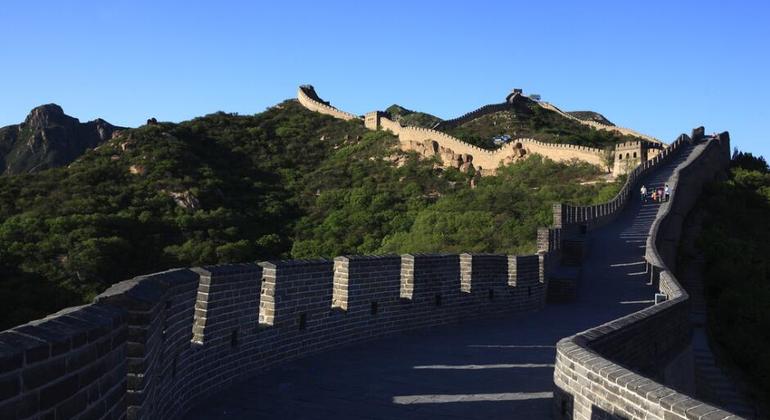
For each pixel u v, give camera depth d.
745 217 46.47
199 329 9.38
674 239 35.03
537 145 82.69
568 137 99.69
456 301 17.77
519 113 125.00
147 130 97.94
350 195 79.94
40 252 50.66
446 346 14.13
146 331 6.14
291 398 9.41
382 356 12.73
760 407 20.84
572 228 34.72
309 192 86.12
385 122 109.06
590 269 29.19
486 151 89.06
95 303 5.59
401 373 11.25
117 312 5.54
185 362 8.65
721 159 61.78
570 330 17.19
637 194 45.78
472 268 18.50
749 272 33.62
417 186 81.94
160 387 7.27
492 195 64.81
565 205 34.22
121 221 61.47
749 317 28.31
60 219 58.41
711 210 46.62
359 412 8.77
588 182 70.00
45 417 4.13
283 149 106.56
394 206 74.88
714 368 20.88
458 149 92.12
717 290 32.19
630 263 30.09
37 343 4.04
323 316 12.88
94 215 61.19
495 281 19.77
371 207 74.75
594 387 7.18
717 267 33.53
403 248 53.56
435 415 8.70
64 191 71.00
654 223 34.59
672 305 13.56
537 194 63.38
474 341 14.99
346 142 109.06
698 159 51.97
